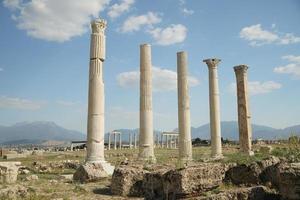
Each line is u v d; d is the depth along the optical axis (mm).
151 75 35938
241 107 39781
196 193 16141
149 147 34688
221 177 17078
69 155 57969
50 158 52406
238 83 40375
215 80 40844
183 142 36625
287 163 14945
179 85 37562
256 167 17094
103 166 25906
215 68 41031
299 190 13594
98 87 28312
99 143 27531
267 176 16781
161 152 60188
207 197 14820
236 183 17281
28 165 38656
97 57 28734
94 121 27719
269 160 17406
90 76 28594
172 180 16469
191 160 32875
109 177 24906
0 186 20641
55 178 27062
